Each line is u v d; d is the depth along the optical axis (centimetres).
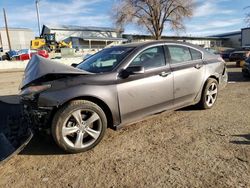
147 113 475
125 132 482
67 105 386
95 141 411
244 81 1046
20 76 1831
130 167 355
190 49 570
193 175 328
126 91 436
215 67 607
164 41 525
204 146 409
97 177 334
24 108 416
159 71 486
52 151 411
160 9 4988
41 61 418
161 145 420
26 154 403
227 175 325
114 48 524
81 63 532
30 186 319
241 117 546
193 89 554
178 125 510
